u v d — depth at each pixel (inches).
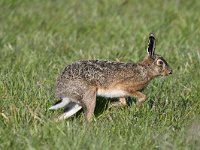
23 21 2012.8
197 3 2252.7
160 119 1141.1
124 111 1171.9
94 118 1128.2
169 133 1051.3
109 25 1979.6
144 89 1244.5
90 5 2237.9
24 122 1101.1
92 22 2016.5
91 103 1133.1
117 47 1657.2
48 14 2098.9
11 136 1026.1
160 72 1211.9
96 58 1518.2
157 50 1630.2
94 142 984.3
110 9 2194.9
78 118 1152.8
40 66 1440.7
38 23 1980.8
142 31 1868.8
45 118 1112.8
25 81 1296.8
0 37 1793.8
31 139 1004.6
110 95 1164.5
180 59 1535.4
